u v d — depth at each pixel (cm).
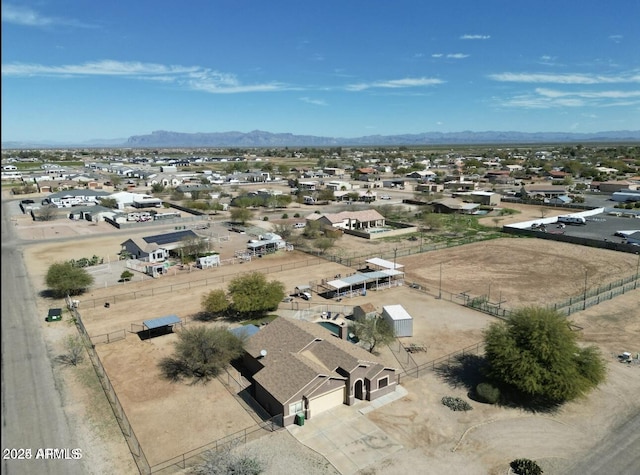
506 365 3850
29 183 18362
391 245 9512
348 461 3133
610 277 7188
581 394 3703
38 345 4866
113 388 4025
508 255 8644
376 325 4744
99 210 12544
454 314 5766
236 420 3597
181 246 8419
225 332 4434
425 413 3700
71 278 6269
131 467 3070
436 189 16962
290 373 3759
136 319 5600
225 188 18525
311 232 10188
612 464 3100
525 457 3178
